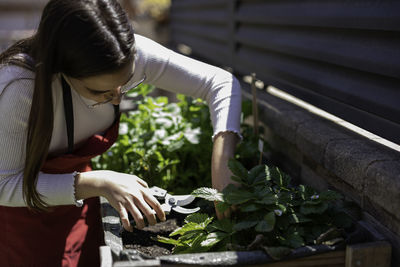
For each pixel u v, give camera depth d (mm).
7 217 1487
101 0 1175
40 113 1194
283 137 2049
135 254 1182
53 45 1145
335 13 1832
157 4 6387
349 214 1471
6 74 1238
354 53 1716
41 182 1320
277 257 1162
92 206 1700
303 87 2176
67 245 1553
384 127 1569
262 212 1327
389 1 1497
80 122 1478
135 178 1387
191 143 2168
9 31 5430
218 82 1690
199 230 1427
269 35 2580
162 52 1618
